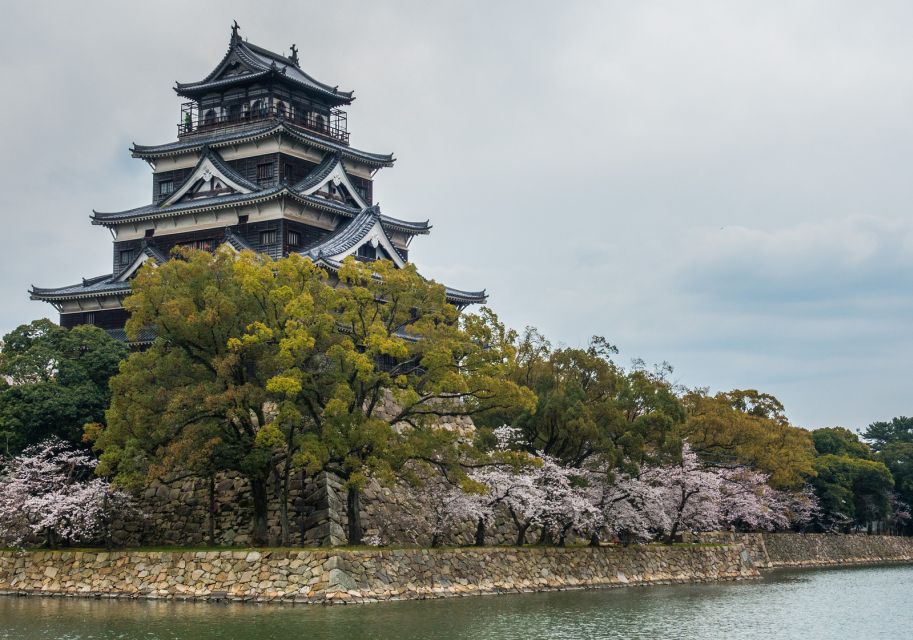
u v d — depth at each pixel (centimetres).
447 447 5881
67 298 8325
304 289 5803
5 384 6731
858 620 5791
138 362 5838
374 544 6031
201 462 5616
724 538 9319
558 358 7006
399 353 5600
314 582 5200
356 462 5538
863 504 12381
